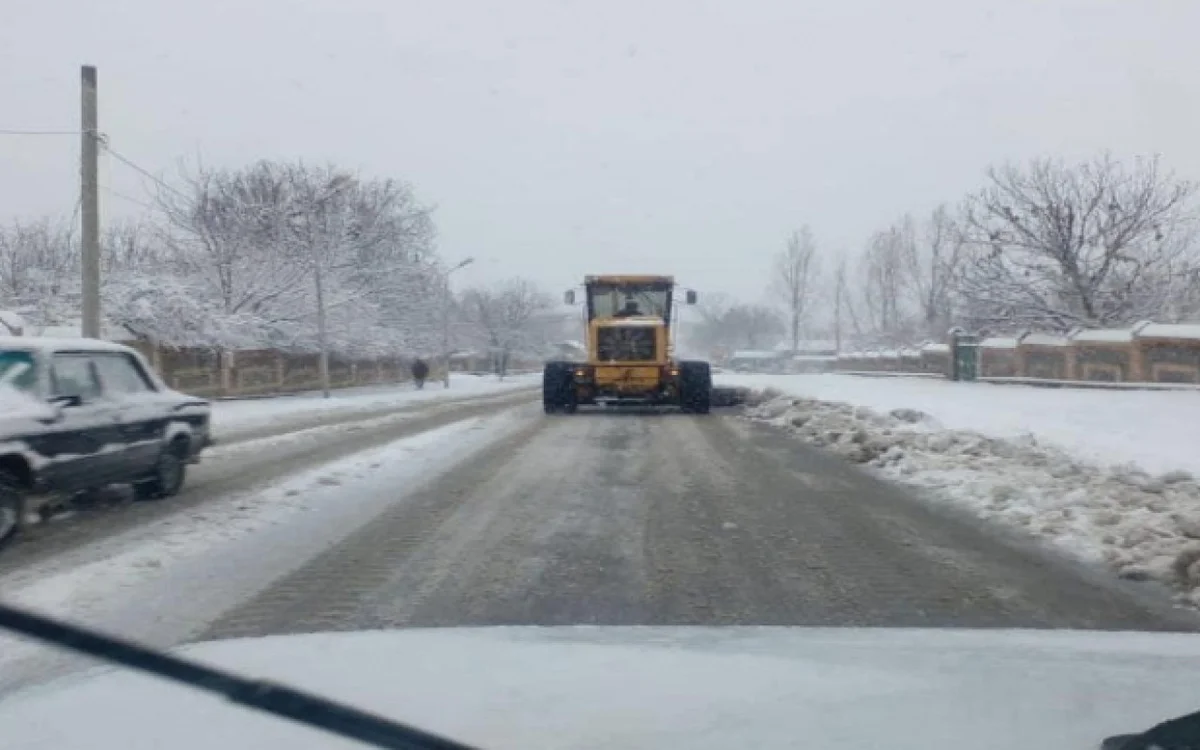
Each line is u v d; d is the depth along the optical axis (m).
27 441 8.80
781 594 7.11
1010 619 6.46
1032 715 2.98
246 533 9.32
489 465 14.79
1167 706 3.09
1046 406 24.56
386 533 9.36
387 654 3.76
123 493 11.61
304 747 2.69
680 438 19.48
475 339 90.69
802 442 18.73
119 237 44.84
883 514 10.58
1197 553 7.65
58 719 2.92
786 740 2.76
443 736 2.79
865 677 3.42
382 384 55.28
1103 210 46.06
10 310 32.72
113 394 10.62
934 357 56.53
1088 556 8.48
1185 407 23.48
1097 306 45.62
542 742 2.75
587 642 4.06
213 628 6.12
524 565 8.01
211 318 36.97
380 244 53.59
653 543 8.95
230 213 44.50
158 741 2.73
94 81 22.41
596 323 27.36
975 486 11.97
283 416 27.25
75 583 7.26
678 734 2.81
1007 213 47.06
